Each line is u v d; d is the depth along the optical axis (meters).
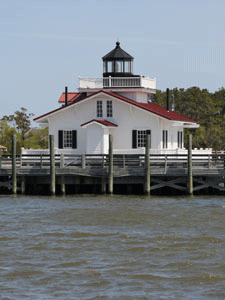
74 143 86.31
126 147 84.69
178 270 41.12
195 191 78.62
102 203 68.56
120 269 41.25
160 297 36.44
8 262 42.84
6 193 78.38
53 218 59.16
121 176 74.44
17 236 50.78
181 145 96.25
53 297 36.41
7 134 161.00
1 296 36.50
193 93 173.75
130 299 36.16
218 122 166.25
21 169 75.62
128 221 57.44
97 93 84.12
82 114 86.06
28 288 37.81
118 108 84.94
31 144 156.38
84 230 53.19
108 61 90.62
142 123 84.19
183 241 48.84
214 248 46.69
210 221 57.53
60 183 75.69
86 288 37.81
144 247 46.91
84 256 44.38
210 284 38.53
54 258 43.84
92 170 74.62
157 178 75.50
